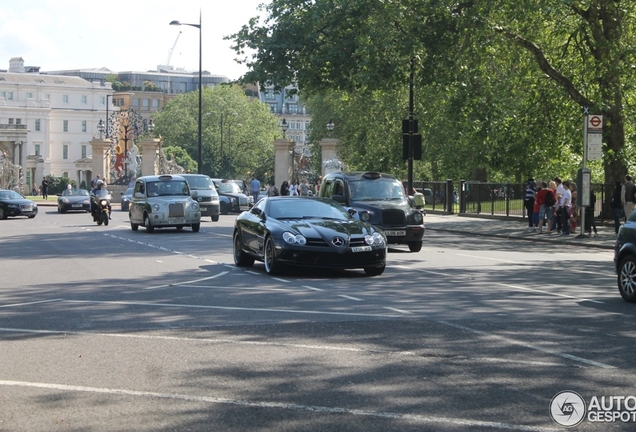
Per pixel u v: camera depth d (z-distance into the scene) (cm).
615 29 3084
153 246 2522
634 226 1312
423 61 3125
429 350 892
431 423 618
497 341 948
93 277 1669
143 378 761
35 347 916
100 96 15362
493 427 610
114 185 6881
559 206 3123
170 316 1138
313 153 8000
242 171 12875
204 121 12862
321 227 1681
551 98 3528
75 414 642
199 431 597
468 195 4622
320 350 891
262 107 13388
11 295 1399
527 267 1919
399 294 1385
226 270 1805
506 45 3344
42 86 14675
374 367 807
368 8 2988
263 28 3216
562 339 964
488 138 3278
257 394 702
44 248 2464
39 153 14412
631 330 1033
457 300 1307
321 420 625
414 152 3525
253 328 1034
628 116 3462
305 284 1539
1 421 624
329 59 3005
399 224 2319
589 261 2119
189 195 3325
